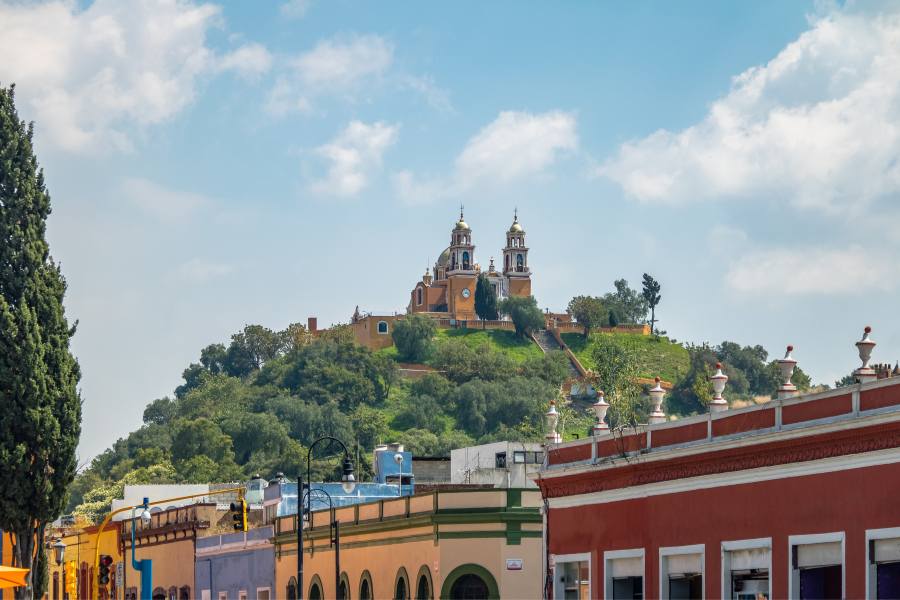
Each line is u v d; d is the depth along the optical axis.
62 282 97.31
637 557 51.03
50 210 97.75
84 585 123.19
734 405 49.78
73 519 156.62
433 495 67.38
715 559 46.25
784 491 43.31
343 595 77.25
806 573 42.47
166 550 107.12
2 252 95.56
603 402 57.22
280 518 86.69
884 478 39.38
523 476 92.06
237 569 93.81
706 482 47.03
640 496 50.69
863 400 40.75
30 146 98.00
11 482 93.31
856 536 40.19
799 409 43.31
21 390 93.50
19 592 92.50
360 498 94.19
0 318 93.94
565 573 56.03
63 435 94.81
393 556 71.38
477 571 65.44
